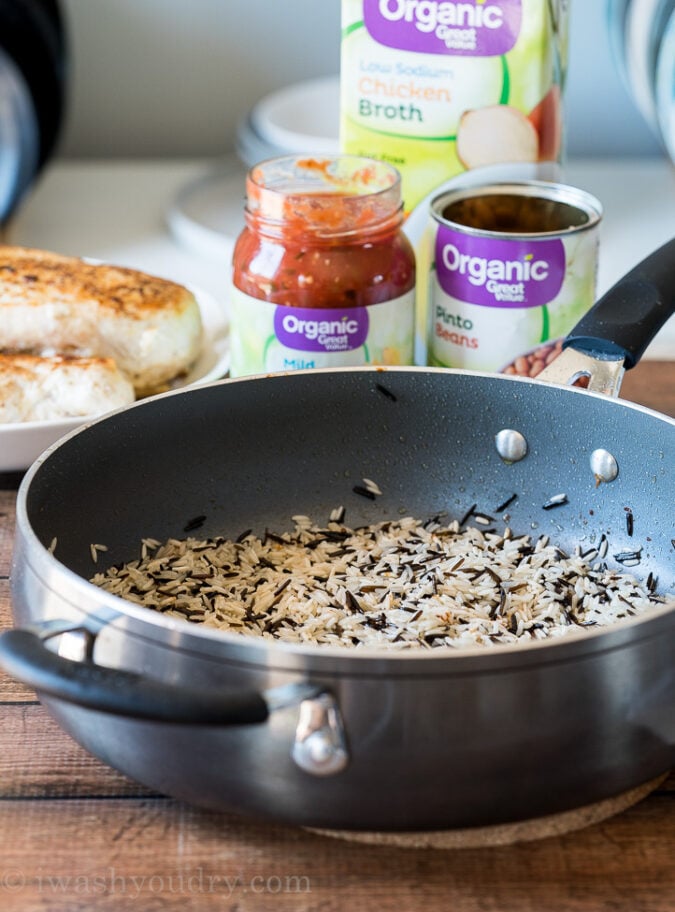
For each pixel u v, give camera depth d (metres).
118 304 0.95
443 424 0.79
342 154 0.94
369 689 0.49
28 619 0.58
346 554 0.77
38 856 0.57
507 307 0.85
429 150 0.94
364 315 0.83
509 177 0.94
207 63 1.58
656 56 1.22
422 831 0.53
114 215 1.42
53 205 1.45
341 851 0.57
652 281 0.77
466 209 0.90
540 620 0.68
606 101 1.58
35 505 0.64
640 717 0.53
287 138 1.31
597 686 0.51
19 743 0.64
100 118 1.60
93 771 0.62
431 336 0.90
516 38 0.90
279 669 0.49
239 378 0.77
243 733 0.50
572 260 0.84
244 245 0.85
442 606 0.69
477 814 0.52
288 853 0.57
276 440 0.79
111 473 0.72
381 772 0.50
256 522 0.79
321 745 0.49
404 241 0.86
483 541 0.78
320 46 1.57
